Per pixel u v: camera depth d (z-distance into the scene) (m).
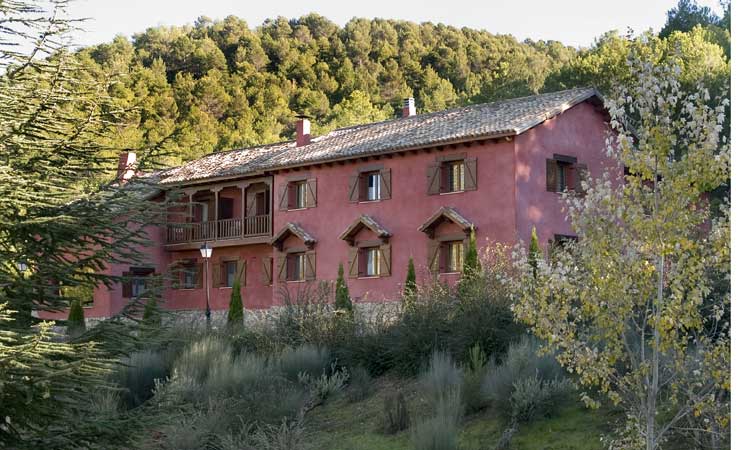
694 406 10.16
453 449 13.79
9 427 9.28
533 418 14.49
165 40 80.12
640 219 9.87
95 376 9.14
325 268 29.45
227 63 79.81
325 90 80.25
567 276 10.83
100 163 10.49
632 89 10.45
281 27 88.56
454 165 26.55
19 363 8.02
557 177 26.27
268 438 15.03
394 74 83.81
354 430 16.31
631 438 10.88
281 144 35.34
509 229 24.80
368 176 28.83
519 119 25.42
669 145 9.93
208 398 16.95
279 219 31.33
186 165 36.62
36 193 9.44
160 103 59.22
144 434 10.30
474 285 19.02
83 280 10.30
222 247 34.19
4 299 9.47
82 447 10.03
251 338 22.06
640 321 12.27
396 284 27.17
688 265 9.88
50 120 10.05
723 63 33.78
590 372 10.47
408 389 17.84
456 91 84.94
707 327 12.80
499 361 17.20
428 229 26.28
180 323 23.02
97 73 10.58
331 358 20.14
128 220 10.45
